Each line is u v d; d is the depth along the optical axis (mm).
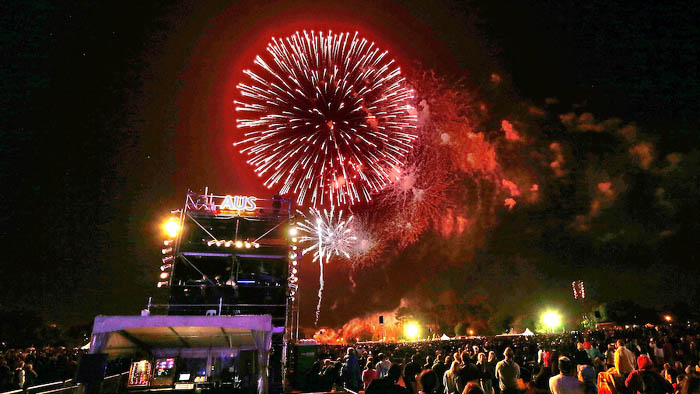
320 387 17609
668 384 7156
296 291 25406
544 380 7574
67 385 11633
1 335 55031
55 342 55844
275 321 23453
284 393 18641
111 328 12328
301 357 21172
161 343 15062
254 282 24422
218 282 24000
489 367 12609
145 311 15062
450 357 13531
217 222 25672
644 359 7426
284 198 27125
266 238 25672
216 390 12766
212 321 12938
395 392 5648
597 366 12211
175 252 24094
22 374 15445
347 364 15391
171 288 23438
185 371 15312
